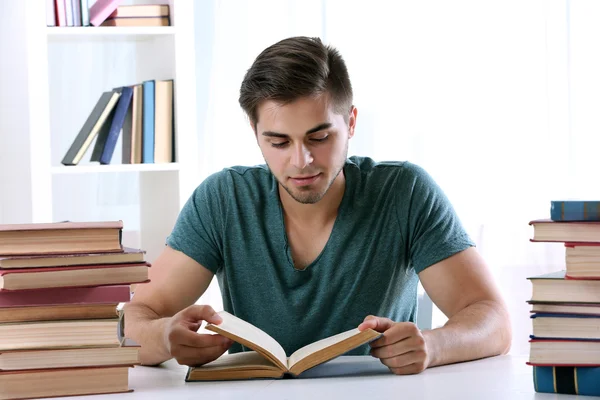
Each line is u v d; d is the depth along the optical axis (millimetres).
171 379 1514
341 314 1957
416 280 2080
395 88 3975
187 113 3088
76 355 1322
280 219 1983
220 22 3881
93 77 3791
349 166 2002
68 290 1312
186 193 3086
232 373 1484
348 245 1959
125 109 3043
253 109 1727
